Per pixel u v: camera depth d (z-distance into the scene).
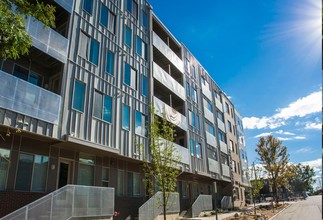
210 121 34.12
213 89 38.62
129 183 18.66
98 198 13.90
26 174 12.69
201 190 30.27
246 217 22.25
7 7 7.02
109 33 18.64
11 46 7.02
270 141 39.56
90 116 15.41
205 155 29.80
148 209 17.50
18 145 12.62
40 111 12.39
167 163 14.09
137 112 19.50
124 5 21.08
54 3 14.88
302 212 28.80
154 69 22.95
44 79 15.15
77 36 15.92
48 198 11.40
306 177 106.00
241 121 51.47
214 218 21.59
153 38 24.23
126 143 17.64
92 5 17.69
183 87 28.44
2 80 11.15
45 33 13.51
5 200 11.66
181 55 30.48
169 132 15.52
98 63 17.00
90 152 15.93
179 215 23.16
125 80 19.16
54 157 14.09
